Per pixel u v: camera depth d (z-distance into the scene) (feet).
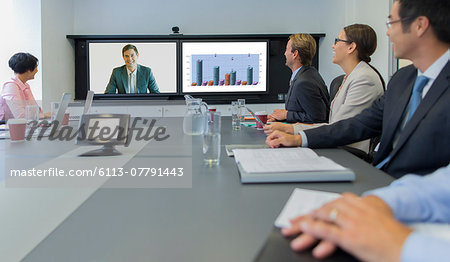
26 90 11.09
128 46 16.53
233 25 17.53
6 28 13.78
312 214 1.77
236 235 2.01
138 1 17.16
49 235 2.06
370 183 3.01
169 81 16.80
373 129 4.88
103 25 17.12
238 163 3.65
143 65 16.66
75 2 16.99
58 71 15.39
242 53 16.98
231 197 2.70
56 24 15.21
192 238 1.98
